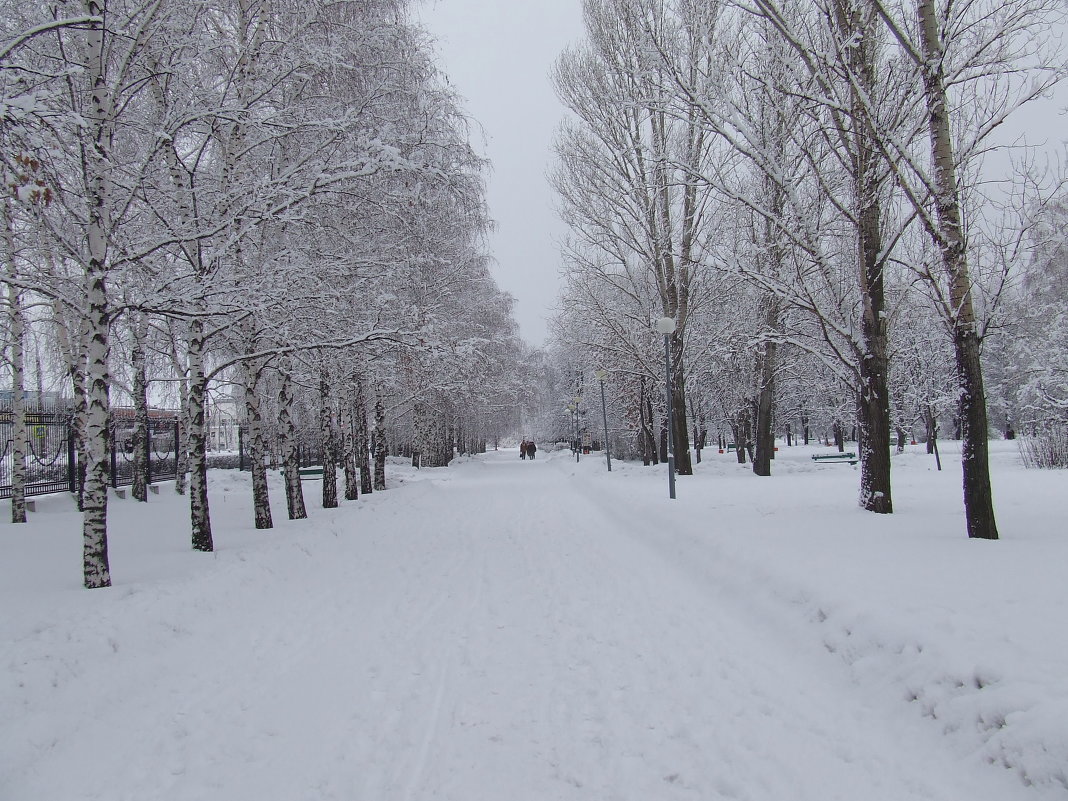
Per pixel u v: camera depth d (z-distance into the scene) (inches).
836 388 1040.2
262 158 388.5
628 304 1000.9
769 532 327.9
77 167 254.1
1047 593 180.4
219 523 456.8
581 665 195.8
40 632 190.4
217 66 367.2
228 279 292.0
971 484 279.6
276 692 181.6
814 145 406.0
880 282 378.3
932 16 281.7
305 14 365.4
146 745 151.4
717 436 2145.7
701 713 157.8
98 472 249.9
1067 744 108.4
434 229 482.3
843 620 185.6
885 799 116.8
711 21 353.4
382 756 144.1
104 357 256.8
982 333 290.2
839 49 305.9
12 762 136.7
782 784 124.6
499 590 298.2
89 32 261.6
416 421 1216.8
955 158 318.3
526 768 136.5
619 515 521.3
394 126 366.3
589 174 840.3
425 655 210.7
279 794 129.8
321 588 303.0
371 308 435.2
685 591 276.4
